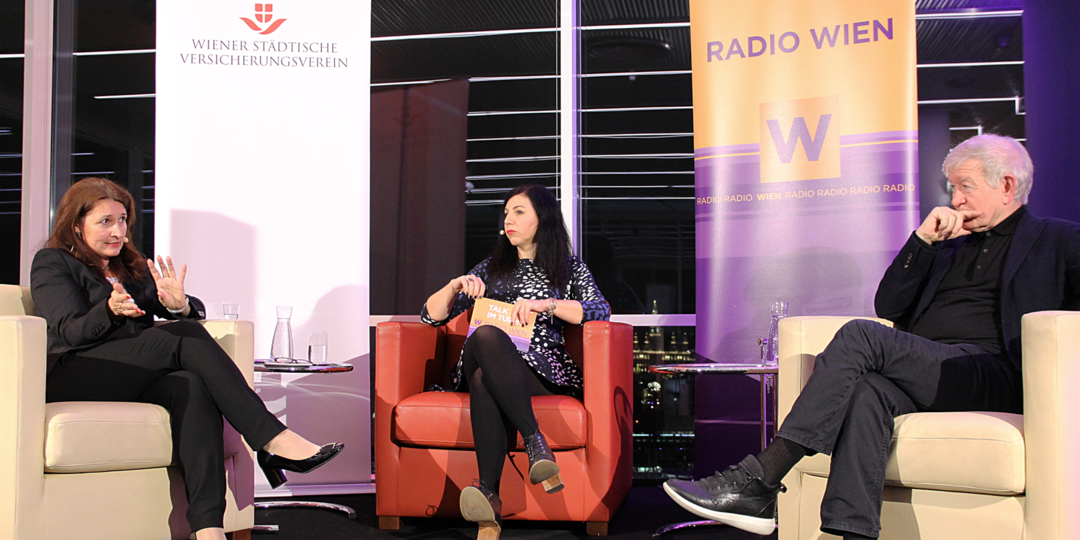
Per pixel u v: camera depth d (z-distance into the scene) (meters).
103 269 2.09
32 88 3.48
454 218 3.61
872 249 2.89
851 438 1.64
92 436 1.68
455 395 2.37
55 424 1.64
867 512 1.58
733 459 3.32
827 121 2.94
